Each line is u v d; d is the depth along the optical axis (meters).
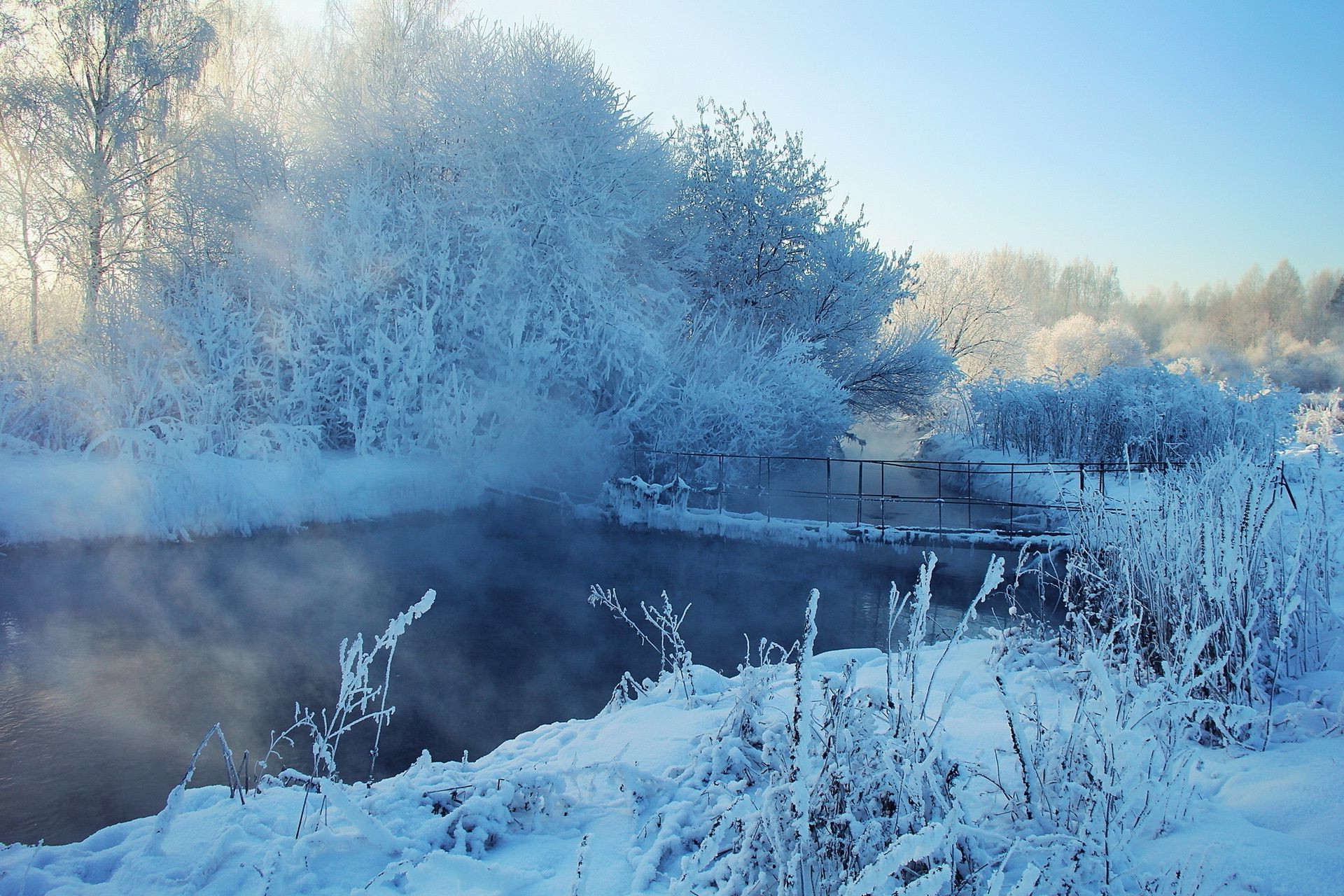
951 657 5.94
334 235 16.09
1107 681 2.93
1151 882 2.47
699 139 23.06
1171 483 6.05
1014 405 21.66
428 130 18.27
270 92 18.89
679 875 2.99
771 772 3.10
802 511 17.77
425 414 15.64
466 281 17.41
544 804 3.60
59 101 17.66
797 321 22.44
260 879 2.94
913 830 2.58
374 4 20.00
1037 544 12.73
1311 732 3.83
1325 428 18.25
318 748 3.68
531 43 18.36
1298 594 4.55
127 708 6.40
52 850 3.19
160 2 19.02
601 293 17.58
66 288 18.66
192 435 13.52
